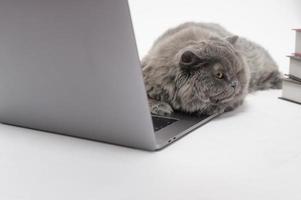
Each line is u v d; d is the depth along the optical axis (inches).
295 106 78.8
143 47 104.7
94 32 49.8
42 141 62.3
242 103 79.7
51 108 61.0
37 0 51.0
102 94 54.3
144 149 58.4
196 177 50.3
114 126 57.1
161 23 115.6
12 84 61.7
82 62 52.9
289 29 115.2
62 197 46.3
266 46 107.0
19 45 56.5
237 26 115.4
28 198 46.3
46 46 54.2
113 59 50.6
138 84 50.9
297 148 58.9
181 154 57.1
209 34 81.4
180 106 74.0
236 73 74.5
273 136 63.4
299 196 45.8
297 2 118.3
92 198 45.9
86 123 59.4
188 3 121.1
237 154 56.9
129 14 47.3
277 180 49.5
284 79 81.8
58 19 51.1
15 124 68.8
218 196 45.8
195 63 71.7
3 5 53.9
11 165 54.5
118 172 51.9
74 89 56.1
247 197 45.6
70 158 56.3
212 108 73.1
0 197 46.6
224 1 121.7
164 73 75.2
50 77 57.0
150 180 49.8
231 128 67.3
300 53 78.0
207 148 59.1
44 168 53.5
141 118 54.1
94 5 48.1
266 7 121.0
